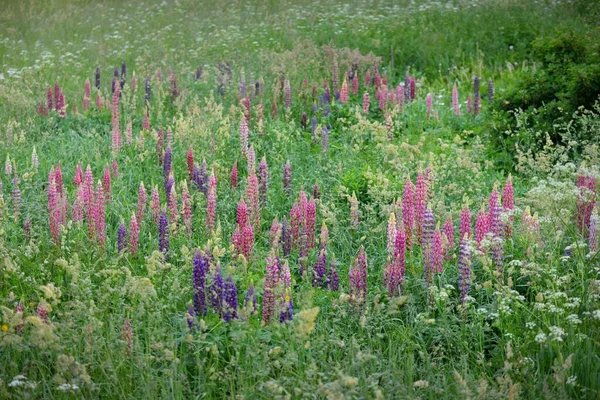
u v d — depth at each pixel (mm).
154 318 5543
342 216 8039
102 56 15047
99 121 11359
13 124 10117
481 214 6652
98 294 5973
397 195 8227
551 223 6707
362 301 5953
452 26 17047
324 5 19172
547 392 4742
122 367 5277
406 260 6914
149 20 18312
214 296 5820
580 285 6074
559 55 10586
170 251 7117
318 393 4758
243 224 6992
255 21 17906
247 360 5297
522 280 6590
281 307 5617
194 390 5129
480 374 5422
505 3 18203
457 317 6102
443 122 11742
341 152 9961
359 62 13711
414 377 5410
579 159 8992
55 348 4961
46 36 16594
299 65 13570
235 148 9898
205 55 14953
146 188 8984
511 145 10016
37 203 7859
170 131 9617
